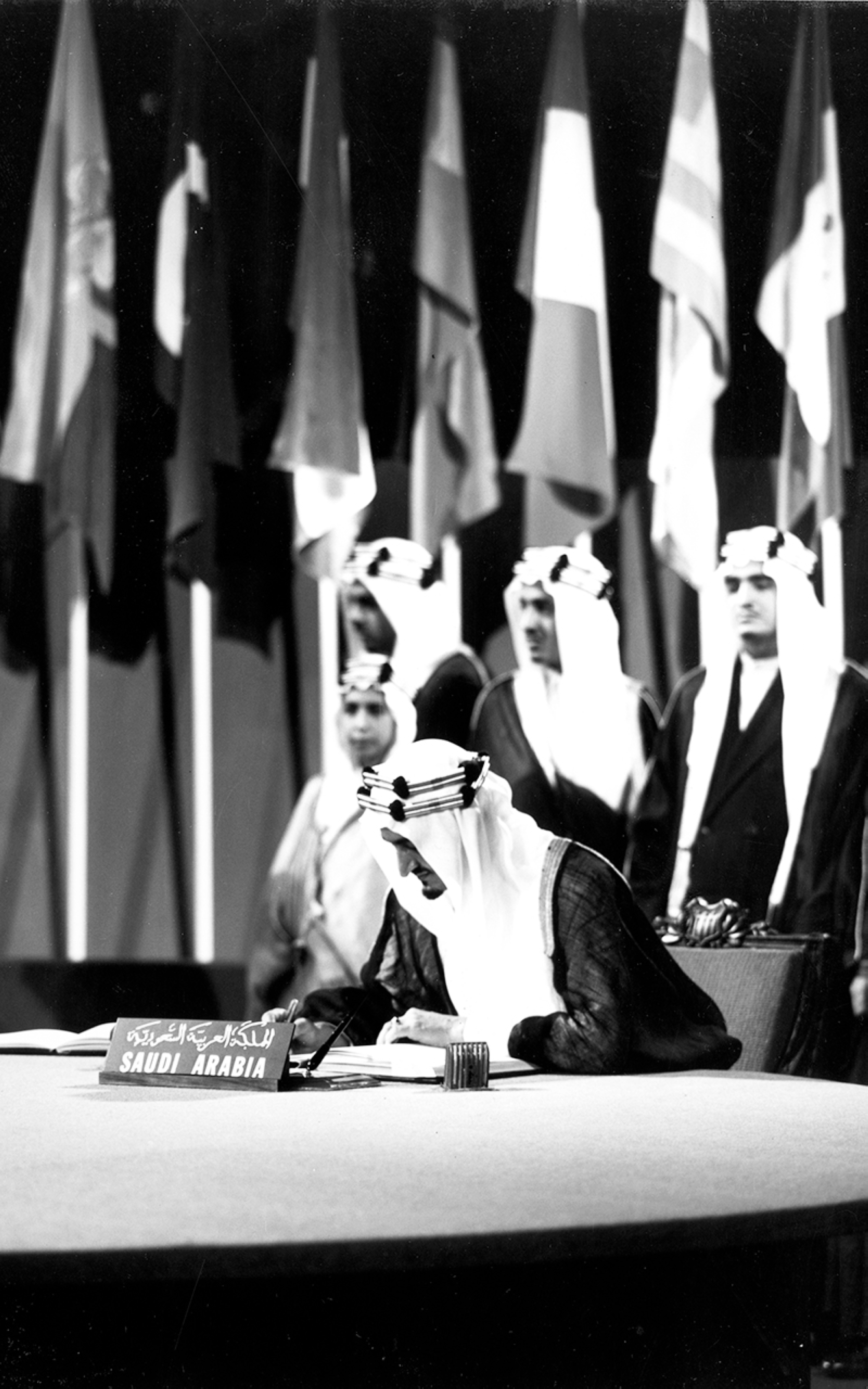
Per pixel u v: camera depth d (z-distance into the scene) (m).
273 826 6.82
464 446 6.86
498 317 6.89
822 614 6.48
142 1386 1.60
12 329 7.16
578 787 6.56
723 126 6.80
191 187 7.15
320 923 6.70
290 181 7.10
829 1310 3.39
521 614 6.73
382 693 6.79
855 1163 2.02
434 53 7.05
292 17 7.16
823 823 6.29
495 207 6.95
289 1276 1.49
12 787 6.94
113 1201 1.68
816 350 6.65
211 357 7.07
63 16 7.24
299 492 6.96
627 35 6.90
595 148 6.88
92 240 7.17
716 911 5.18
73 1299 1.60
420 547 6.85
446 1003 4.32
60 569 7.03
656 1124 2.43
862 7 6.71
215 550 6.97
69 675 6.97
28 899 6.89
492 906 3.80
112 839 6.89
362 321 7.00
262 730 6.88
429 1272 1.69
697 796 6.45
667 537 6.64
